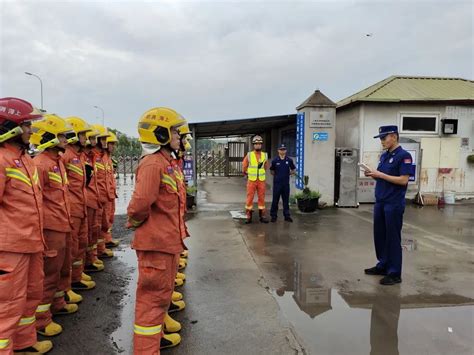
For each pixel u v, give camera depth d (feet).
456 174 34.22
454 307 12.52
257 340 10.45
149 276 8.95
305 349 9.96
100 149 18.19
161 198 9.09
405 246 19.81
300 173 31.53
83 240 14.07
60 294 12.04
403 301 13.00
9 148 8.79
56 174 10.86
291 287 14.33
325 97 30.89
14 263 8.51
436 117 33.60
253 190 25.79
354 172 31.09
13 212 8.60
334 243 20.51
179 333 10.81
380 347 10.04
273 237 21.85
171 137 9.16
